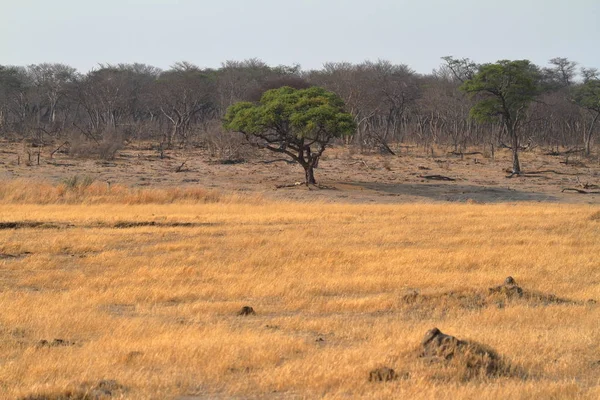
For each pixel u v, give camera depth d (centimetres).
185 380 1445
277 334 1850
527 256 3191
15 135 13088
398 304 2239
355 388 1409
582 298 2397
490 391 1374
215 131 11019
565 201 7294
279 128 7806
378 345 1711
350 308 2212
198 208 5184
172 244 3425
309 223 4412
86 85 15725
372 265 2941
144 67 19275
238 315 2133
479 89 9812
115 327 1898
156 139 13800
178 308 2197
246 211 5109
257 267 2908
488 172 9869
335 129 7575
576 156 12488
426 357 1582
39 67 16925
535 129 15300
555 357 1648
